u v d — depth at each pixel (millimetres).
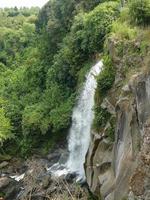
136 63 24766
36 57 54312
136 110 19672
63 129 41156
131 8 29812
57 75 44938
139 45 25547
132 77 22625
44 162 39844
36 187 31031
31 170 37125
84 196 23703
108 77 28453
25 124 43406
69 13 50125
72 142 39000
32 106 45875
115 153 23094
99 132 27750
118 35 29422
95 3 47219
